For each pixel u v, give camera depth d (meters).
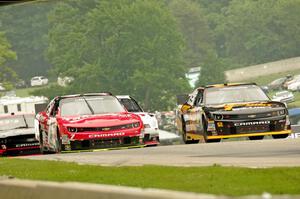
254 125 60.84
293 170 33.69
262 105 61.75
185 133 68.38
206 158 43.91
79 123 59.69
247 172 33.84
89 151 59.41
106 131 59.56
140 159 45.62
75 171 38.03
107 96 64.25
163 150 52.59
